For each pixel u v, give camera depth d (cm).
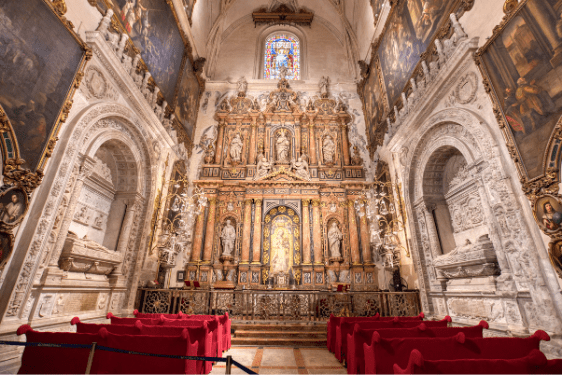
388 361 360
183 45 1427
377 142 1477
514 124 593
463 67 762
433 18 943
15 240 538
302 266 1382
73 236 740
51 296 647
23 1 535
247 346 782
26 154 541
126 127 938
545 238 538
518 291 601
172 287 1291
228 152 1622
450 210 993
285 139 1653
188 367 398
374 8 1539
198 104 1698
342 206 1505
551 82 516
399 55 1210
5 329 501
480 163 731
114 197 1012
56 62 615
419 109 951
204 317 708
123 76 848
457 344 353
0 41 494
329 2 1959
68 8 677
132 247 989
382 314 987
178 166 1382
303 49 1998
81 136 695
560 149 494
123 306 933
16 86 522
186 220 1404
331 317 737
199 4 1634
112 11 807
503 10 638
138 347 354
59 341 356
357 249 1417
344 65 1938
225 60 1934
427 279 985
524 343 343
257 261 1378
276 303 995
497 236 677
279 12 2025
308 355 692
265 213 1479
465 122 755
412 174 1070
